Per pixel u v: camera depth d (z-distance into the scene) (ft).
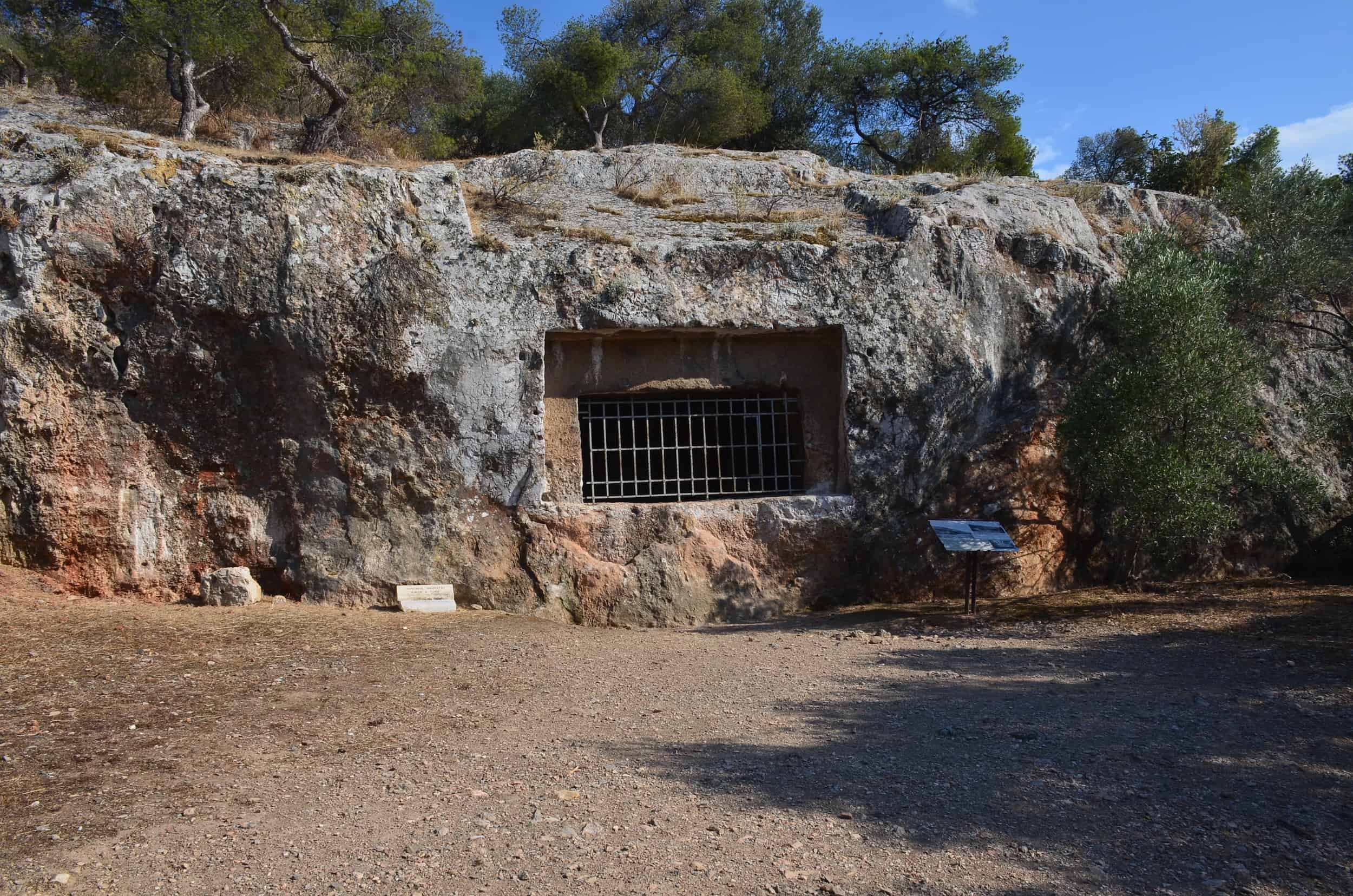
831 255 34.83
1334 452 39.86
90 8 59.62
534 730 18.93
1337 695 20.15
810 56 97.45
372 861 12.78
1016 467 35.65
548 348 33.73
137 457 30.63
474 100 79.56
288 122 57.36
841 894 11.78
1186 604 31.09
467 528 32.01
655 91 85.92
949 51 91.97
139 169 31.01
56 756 16.40
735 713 20.25
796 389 35.50
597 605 32.24
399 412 31.83
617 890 11.96
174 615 28.22
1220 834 13.37
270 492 31.32
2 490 29.40
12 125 32.50
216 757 16.75
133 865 12.61
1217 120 69.87
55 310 29.89
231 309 30.73
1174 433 32.53
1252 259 36.45
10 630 24.98
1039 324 36.99
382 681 22.48
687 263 34.06
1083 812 14.17
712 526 33.60
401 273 31.89
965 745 17.54
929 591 34.81
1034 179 46.68
